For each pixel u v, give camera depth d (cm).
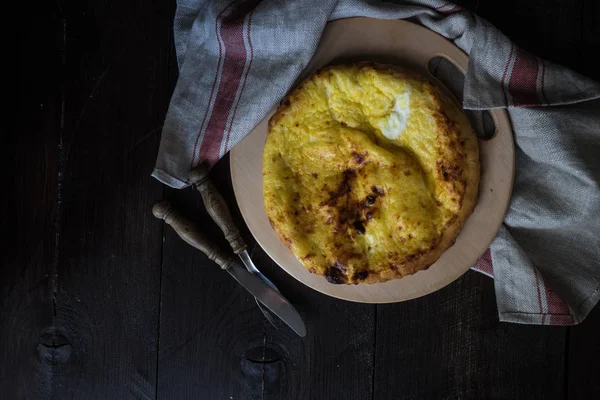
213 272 95
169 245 95
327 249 84
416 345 94
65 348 96
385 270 83
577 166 87
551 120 86
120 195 95
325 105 84
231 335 95
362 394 94
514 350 93
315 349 94
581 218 88
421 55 87
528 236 91
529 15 91
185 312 95
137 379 96
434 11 87
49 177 95
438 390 94
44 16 95
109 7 94
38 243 95
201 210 94
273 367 94
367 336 94
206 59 89
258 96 88
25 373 96
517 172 90
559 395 93
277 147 85
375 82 83
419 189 82
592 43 91
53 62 95
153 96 94
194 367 95
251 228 88
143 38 94
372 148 82
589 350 93
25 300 95
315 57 88
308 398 94
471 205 84
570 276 90
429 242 82
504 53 85
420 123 82
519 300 90
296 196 84
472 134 84
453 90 88
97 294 95
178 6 91
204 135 89
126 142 95
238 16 87
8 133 95
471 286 93
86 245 95
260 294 91
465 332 94
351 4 86
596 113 87
